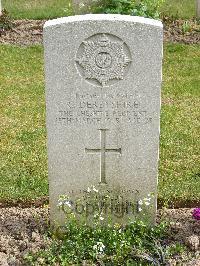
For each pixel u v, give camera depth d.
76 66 2.38
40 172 3.16
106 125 2.47
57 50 2.36
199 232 2.59
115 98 2.43
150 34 2.34
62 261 2.41
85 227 2.57
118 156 2.52
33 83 4.44
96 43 2.35
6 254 2.45
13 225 2.66
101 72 2.39
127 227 2.56
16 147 3.44
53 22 2.34
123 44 2.35
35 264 2.40
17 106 4.03
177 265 2.36
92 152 2.51
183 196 2.97
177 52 5.02
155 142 2.49
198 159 3.33
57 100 2.43
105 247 2.48
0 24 5.44
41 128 3.70
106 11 4.38
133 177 2.55
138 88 2.41
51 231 2.61
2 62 4.79
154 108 2.44
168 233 2.58
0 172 3.16
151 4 4.45
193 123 3.78
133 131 2.48
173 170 3.21
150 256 2.40
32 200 2.94
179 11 6.12
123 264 2.39
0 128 3.68
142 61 2.37
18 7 6.30
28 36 5.35
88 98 2.43
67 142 2.49
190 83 4.45
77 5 4.45
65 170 2.54
